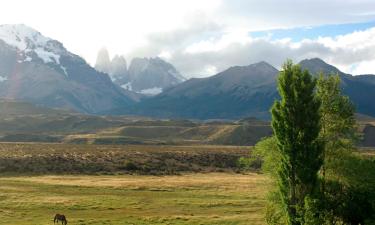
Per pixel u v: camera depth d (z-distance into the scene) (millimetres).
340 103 51531
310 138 47594
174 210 70375
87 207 71562
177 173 125688
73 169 122062
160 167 135750
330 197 47656
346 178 49312
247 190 89125
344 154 50500
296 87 48094
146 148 199875
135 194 84000
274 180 53125
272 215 52500
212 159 156750
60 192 84812
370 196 46531
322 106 51750
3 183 95312
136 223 60656
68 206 72000
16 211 68500
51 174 114000
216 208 71938
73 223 60625
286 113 48188
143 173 121938
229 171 135250
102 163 133250
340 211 46625
